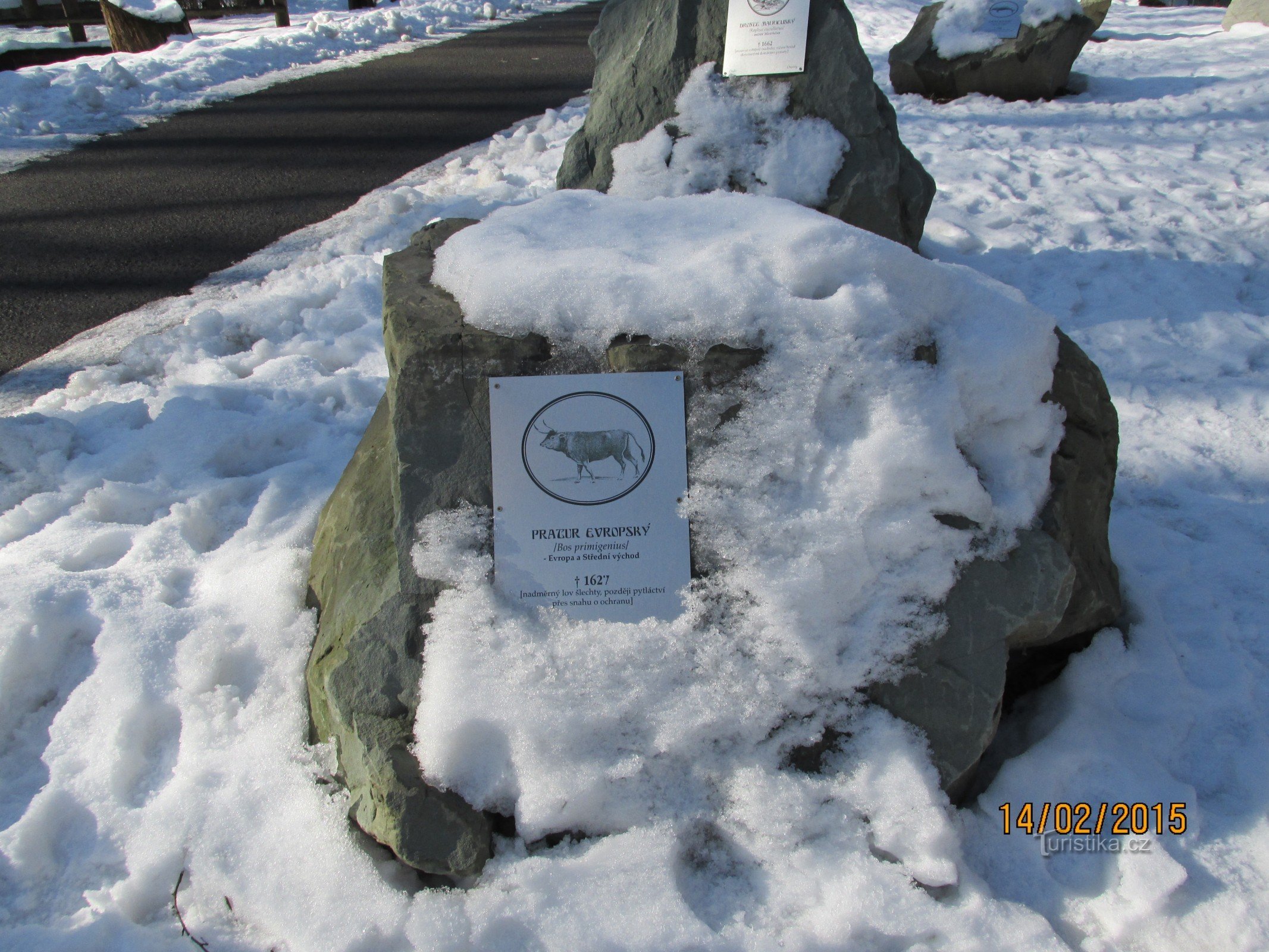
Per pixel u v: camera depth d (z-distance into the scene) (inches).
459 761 71.6
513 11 623.8
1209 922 68.2
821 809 72.2
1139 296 174.1
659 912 67.1
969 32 331.0
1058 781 77.4
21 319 175.2
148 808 78.4
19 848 75.3
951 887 70.4
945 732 74.6
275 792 77.5
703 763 73.2
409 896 69.7
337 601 82.8
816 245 80.8
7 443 125.5
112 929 69.3
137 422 138.3
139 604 96.5
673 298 76.9
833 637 74.9
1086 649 89.5
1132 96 331.6
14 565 103.1
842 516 75.5
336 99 355.9
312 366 154.0
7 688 88.5
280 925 69.0
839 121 162.7
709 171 163.6
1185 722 84.3
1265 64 360.5
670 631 74.4
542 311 77.5
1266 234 200.4
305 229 219.3
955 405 79.0
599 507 76.4
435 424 77.5
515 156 266.8
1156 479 126.3
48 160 278.5
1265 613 99.1
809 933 66.4
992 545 78.4
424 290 85.1
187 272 195.9
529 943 66.2
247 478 121.9
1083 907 70.1
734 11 163.2
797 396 76.7
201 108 343.6
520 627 74.4
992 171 245.8
